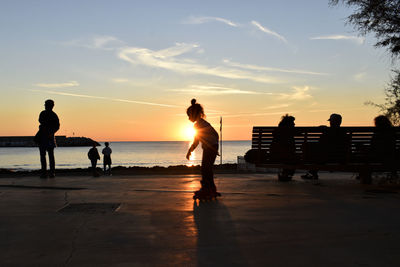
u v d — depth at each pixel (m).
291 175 8.73
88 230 3.92
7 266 2.87
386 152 8.21
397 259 3.04
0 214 4.69
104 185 7.50
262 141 8.49
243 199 5.91
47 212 4.82
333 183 8.24
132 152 149.00
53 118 9.18
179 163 69.56
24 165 65.88
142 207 5.19
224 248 3.34
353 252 3.22
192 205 5.36
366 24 10.89
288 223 4.27
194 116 5.96
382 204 5.46
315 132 8.35
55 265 2.89
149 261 2.99
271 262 2.97
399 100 10.81
